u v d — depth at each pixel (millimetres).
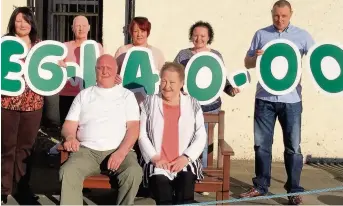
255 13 6660
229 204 4961
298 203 4938
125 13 6668
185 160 4223
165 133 4344
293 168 4906
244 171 6332
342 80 4762
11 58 4559
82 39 5117
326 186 5734
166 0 6629
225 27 6684
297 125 4863
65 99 5699
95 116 4391
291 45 4727
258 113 4961
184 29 6668
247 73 4832
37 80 4621
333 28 6664
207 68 4793
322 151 6828
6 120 4590
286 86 4758
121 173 4188
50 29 7410
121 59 5109
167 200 4086
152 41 6691
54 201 4902
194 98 4523
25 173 4773
